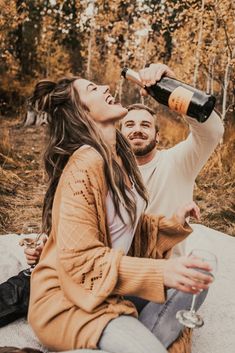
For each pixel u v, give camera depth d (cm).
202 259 119
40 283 136
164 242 159
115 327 121
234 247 283
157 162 200
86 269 122
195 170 191
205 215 346
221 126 169
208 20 348
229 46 345
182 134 358
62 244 123
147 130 199
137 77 163
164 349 119
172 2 353
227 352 172
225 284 229
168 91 153
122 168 153
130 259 121
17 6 350
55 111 142
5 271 220
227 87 349
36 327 133
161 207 196
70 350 124
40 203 347
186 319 126
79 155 131
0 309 176
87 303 122
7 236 278
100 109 142
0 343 167
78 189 125
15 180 350
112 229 138
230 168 349
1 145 354
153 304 144
